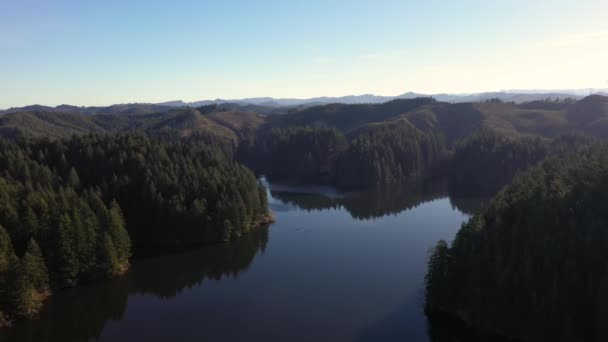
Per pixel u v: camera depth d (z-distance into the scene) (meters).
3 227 79.19
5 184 93.25
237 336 69.06
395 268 95.38
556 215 70.00
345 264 98.69
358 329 69.62
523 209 76.25
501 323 64.56
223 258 104.69
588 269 61.50
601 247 62.84
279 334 69.12
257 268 97.94
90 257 88.94
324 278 91.00
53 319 75.69
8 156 111.81
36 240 83.44
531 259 64.62
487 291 66.62
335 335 68.12
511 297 64.25
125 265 98.19
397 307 76.62
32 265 76.25
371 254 105.25
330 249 109.94
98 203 97.00
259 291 85.56
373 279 89.44
